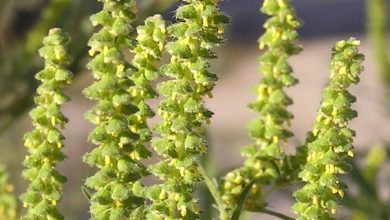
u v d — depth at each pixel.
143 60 0.32
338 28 3.46
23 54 0.50
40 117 0.32
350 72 0.32
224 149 1.88
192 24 0.31
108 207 0.31
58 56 0.31
